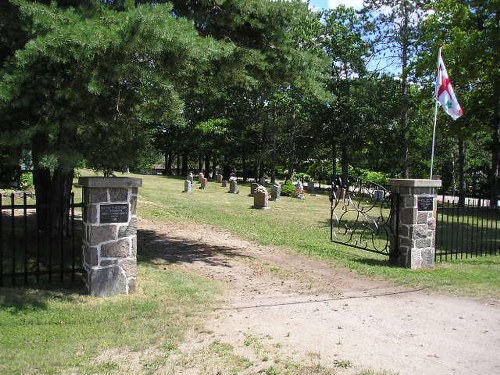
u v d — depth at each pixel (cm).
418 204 919
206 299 687
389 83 3619
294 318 608
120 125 743
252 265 948
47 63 635
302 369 451
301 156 4356
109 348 498
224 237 1300
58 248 957
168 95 709
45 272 714
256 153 4766
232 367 455
